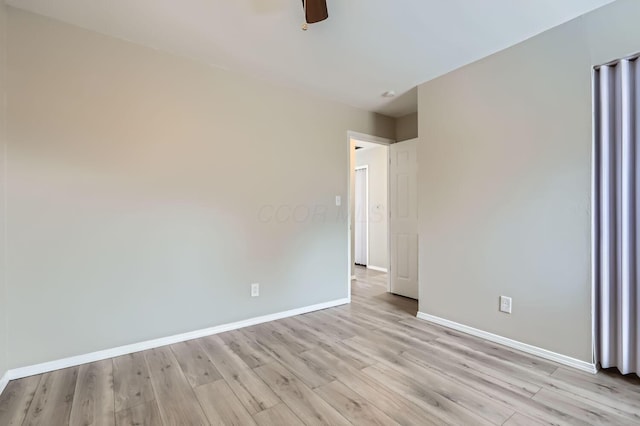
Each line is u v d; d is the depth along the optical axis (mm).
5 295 2045
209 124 2885
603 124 2133
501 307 2635
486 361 2334
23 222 2127
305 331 2957
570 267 2252
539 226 2404
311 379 2090
